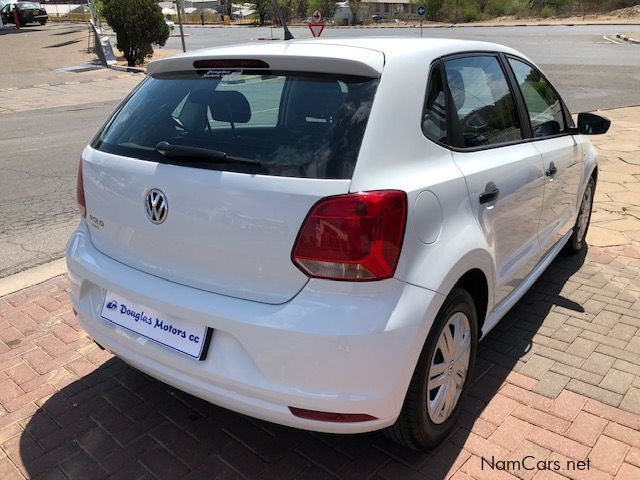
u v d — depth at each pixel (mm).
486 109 3076
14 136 11070
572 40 33562
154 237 2467
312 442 2777
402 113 2377
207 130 2488
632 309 3990
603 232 5512
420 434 2512
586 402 3004
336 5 66750
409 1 67750
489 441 2742
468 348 2768
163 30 24312
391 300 2162
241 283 2254
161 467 2650
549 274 4578
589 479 2506
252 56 2525
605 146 9250
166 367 2461
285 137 2299
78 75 21828
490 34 39906
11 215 6297
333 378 2113
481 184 2723
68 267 2900
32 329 3873
